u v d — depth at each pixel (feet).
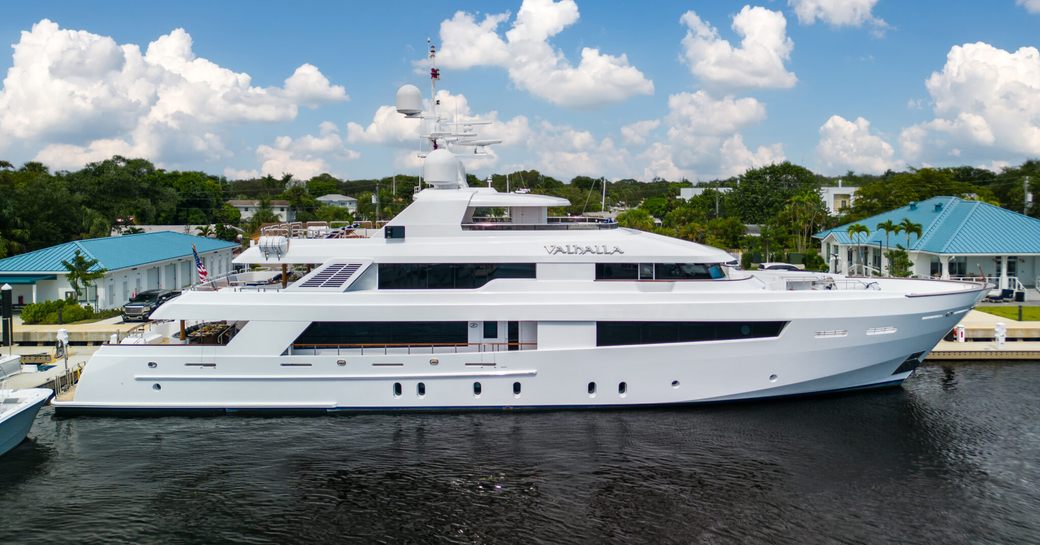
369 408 63.52
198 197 286.25
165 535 44.32
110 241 130.11
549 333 63.05
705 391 63.72
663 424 60.90
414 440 58.08
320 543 43.21
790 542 42.91
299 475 52.29
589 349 62.28
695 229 186.19
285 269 68.59
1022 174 239.71
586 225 70.08
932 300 64.80
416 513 46.62
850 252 155.22
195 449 56.85
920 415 63.93
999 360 85.87
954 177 237.86
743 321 62.49
